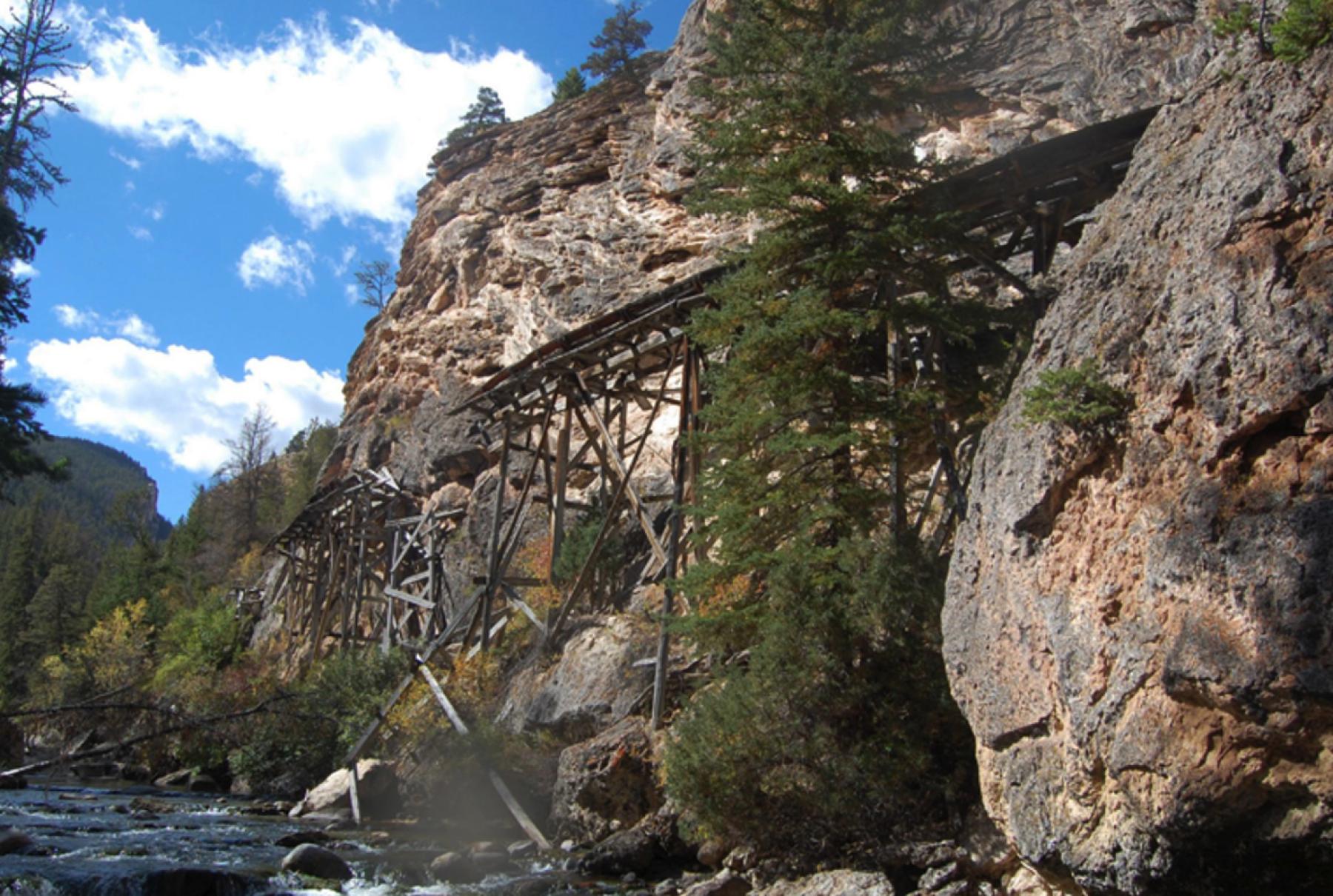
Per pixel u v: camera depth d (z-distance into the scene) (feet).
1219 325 27.17
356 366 174.50
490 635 74.69
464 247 134.82
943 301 48.55
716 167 51.21
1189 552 25.75
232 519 233.55
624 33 155.43
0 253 63.82
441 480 120.78
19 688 164.96
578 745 52.47
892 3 50.70
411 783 62.95
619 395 79.05
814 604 40.57
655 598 71.26
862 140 49.55
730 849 41.75
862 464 45.73
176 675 133.08
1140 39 78.23
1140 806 26.12
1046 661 29.86
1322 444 24.85
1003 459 32.78
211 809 65.51
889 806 37.73
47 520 304.71
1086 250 34.73
